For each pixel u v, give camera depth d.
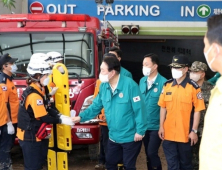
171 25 12.79
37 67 4.75
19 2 12.12
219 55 2.27
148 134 5.67
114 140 5.07
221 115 2.18
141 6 12.67
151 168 5.75
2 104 5.89
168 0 12.71
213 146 2.19
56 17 7.18
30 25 7.23
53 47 7.07
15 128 6.29
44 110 4.79
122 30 12.55
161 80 5.63
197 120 5.03
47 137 4.89
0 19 7.20
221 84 2.24
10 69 6.12
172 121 5.12
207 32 2.32
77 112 6.75
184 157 5.18
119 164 5.61
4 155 6.10
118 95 4.91
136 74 17.98
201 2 12.72
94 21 7.51
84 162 7.44
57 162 5.29
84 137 6.73
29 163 4.95
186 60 5.00
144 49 17.91
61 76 5.00
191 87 5.04
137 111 4.91
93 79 6.86
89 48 7.02
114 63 4.82
